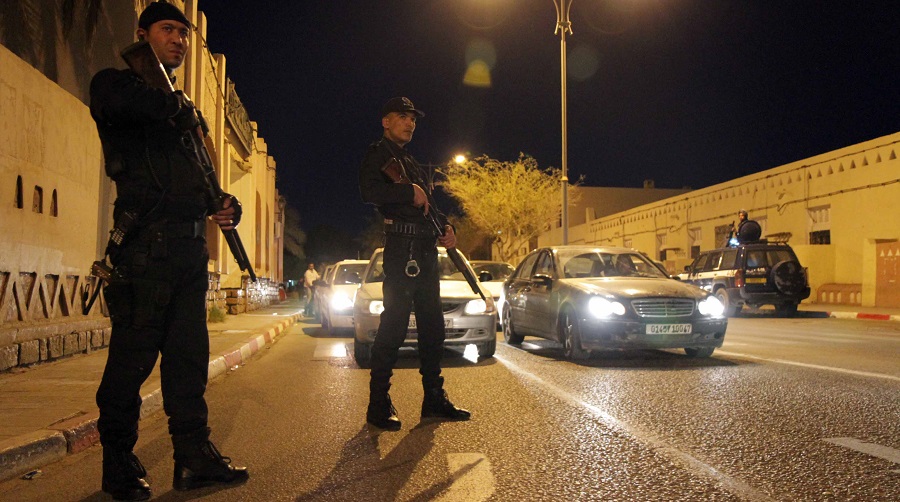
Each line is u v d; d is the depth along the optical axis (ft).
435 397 19.06
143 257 12.23
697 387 23.39
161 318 12.54
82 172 32.86
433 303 18.72
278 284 139.85
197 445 13.24
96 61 40.96
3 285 25.30
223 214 13.01
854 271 78.28
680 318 29.35
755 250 64.85
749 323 56.13
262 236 100.48
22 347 25.76
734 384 23.80
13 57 25.64
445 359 32.45
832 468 13.85
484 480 13.51
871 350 33.99
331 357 35.76
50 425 16.88
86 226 33.50
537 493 12.69
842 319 61.41
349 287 51.31
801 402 20.40
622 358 31.91
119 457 12.73
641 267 35.32
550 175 138.41
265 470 14.55
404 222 18.15
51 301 29.76
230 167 78.74
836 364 28.55
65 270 30.89
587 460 14.75
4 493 13.47
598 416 19.08
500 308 41.70
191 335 13.01
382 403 18.22
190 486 13.14
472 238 180.14
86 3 36.42
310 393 24.38
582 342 30.42
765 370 27.02
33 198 27.63
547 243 188.03
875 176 75.00
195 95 54.03
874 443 15.72
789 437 16.35
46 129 28.71
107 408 12.53
